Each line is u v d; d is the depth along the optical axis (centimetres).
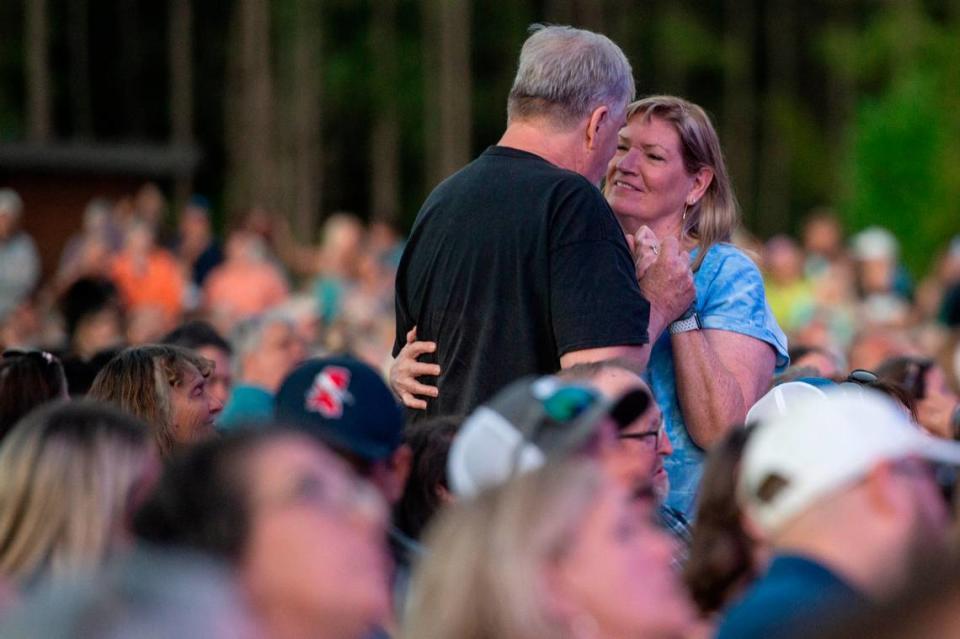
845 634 291
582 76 684
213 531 402
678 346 713
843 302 2584
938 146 4919
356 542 402
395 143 6750
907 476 461
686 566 542
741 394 715
